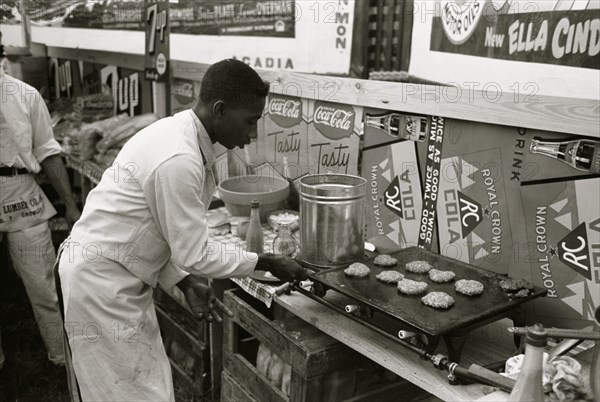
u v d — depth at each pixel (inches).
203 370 114.3
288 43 129.0
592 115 70.2
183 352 122.9
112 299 75.6
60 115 229.9
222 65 71.9
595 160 72.1
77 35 219.3
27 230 120.6
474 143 86.5
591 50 70.7
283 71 122.1
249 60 139.5
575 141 73.9
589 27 70.5
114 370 77.9
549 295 80.3
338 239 87.4
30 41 259.6
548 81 76.4
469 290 73.0
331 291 87.9
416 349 66.6
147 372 80.2
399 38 108.4
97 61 211.3
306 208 88.5
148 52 163.8
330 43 120.7
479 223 88.1
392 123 99.8
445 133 90.7
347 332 76.9
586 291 76.1
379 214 106.4
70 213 130.6
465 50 88.5
